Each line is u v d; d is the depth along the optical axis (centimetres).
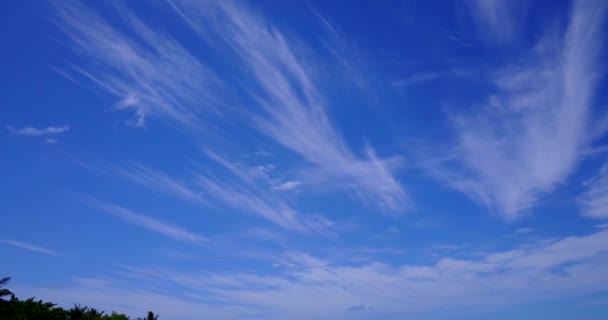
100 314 5875
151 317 6247
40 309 5088
